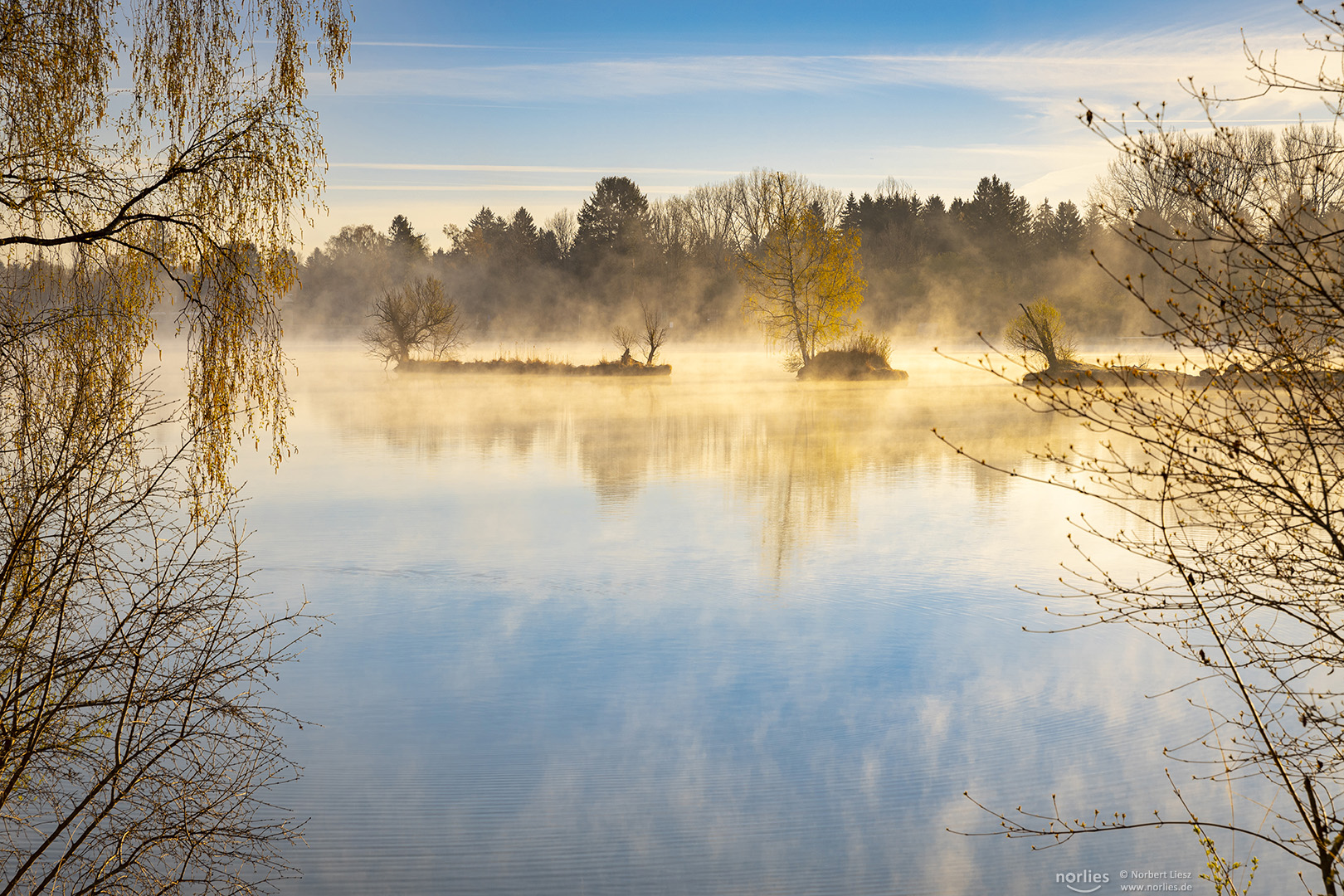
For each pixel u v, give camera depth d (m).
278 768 5.94
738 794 5.68
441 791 5.69
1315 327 3.18
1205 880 4.80
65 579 4.41
